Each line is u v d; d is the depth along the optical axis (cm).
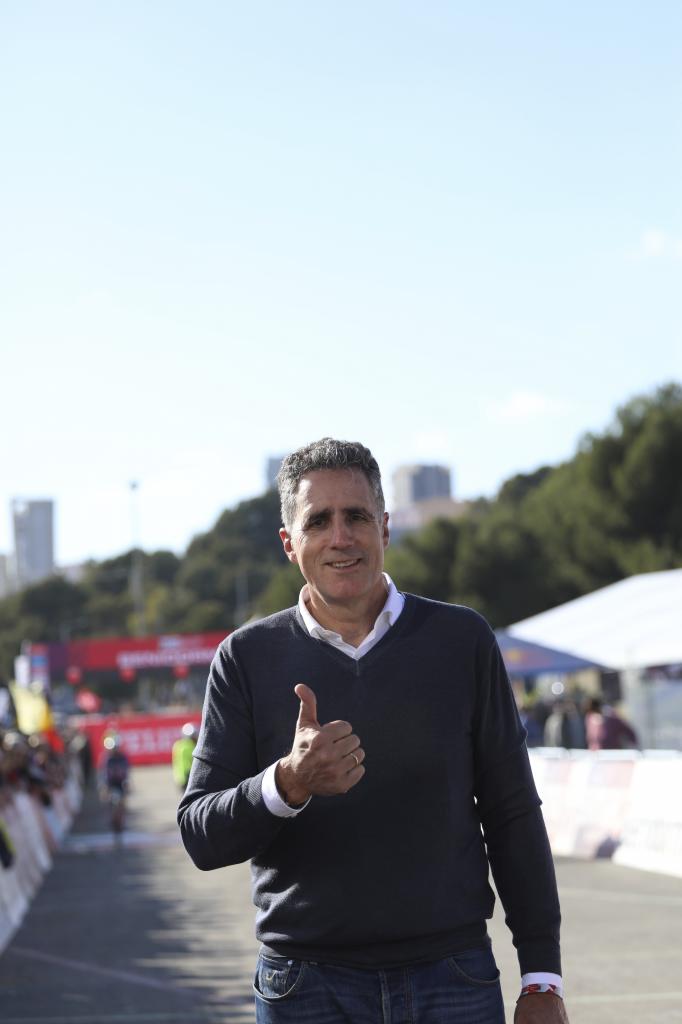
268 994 304
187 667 5028
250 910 1269
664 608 1997
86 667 4988
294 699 308
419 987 296
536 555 5256
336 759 276
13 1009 814
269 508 13062
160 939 1098
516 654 1939
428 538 5566
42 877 1680
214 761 311
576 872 1395
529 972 310
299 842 301
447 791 304
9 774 1750
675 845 1374
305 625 315
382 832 299
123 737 4953
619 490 4797
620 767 1527
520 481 9038
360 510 311
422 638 312
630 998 773
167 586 12700
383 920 296
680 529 4694
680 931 999
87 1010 803
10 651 11175
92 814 2969
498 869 319
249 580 11825
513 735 318
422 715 304
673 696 2377
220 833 292
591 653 1925
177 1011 792
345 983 296
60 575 11894
